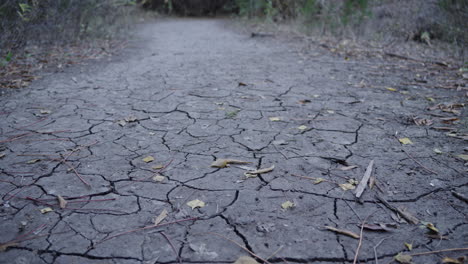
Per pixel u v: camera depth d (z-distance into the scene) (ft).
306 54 21.42
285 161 8.21
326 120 10.71
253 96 13.00
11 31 19.35
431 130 9.95
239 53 21.84
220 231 5.90
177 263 5.24
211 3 50.88
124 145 8.99
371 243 5.64
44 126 10.11
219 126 10.23
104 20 28.22
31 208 6.41
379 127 10.19
